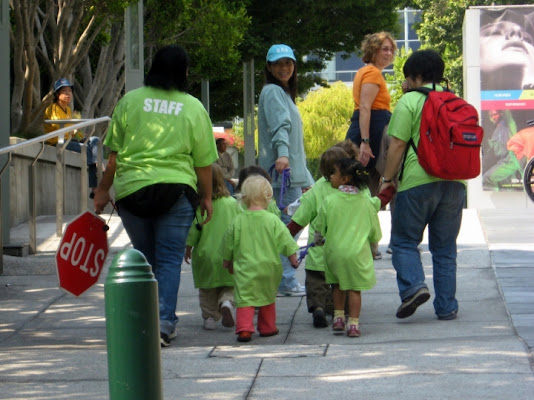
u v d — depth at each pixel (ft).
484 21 148.25
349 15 233.96
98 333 57.26
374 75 70.74
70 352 50.42
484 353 45.96
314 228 56.29
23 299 67.05
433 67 57.47
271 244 54.75
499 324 55.01
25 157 113.19
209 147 53.06
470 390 39.47
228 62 190.19
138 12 91.04
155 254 54.13
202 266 57.62
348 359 46.24
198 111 52.60
